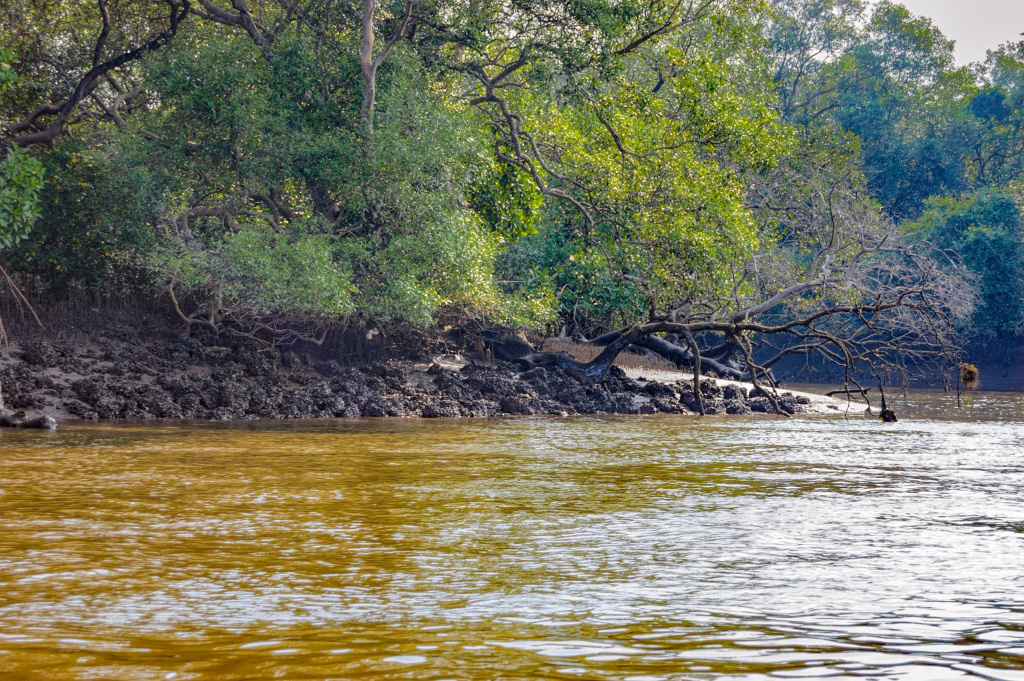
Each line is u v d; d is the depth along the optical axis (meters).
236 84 26.25
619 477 13.27
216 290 25.11
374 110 27.00
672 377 31.16
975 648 5.59
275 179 26.78
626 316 33.19
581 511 10.48
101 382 22.30
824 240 38.97
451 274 26.77
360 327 28.03
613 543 8.75
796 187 40.91
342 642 5.66
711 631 5.93
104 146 27.55
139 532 9.01
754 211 40.06
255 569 7.58
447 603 6.60
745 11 32.06
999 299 53.62
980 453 17.14
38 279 26.27
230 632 5.87
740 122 30.88
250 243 24.38
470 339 30.78
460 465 14.30
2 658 5.32
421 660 5.30
